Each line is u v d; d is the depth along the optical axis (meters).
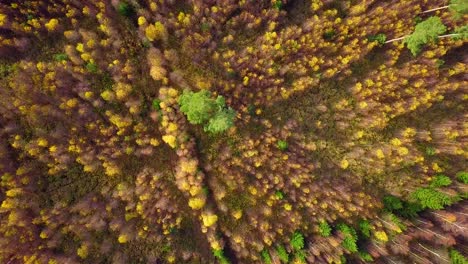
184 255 35.03
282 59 36.00
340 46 36.81
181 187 34.44
